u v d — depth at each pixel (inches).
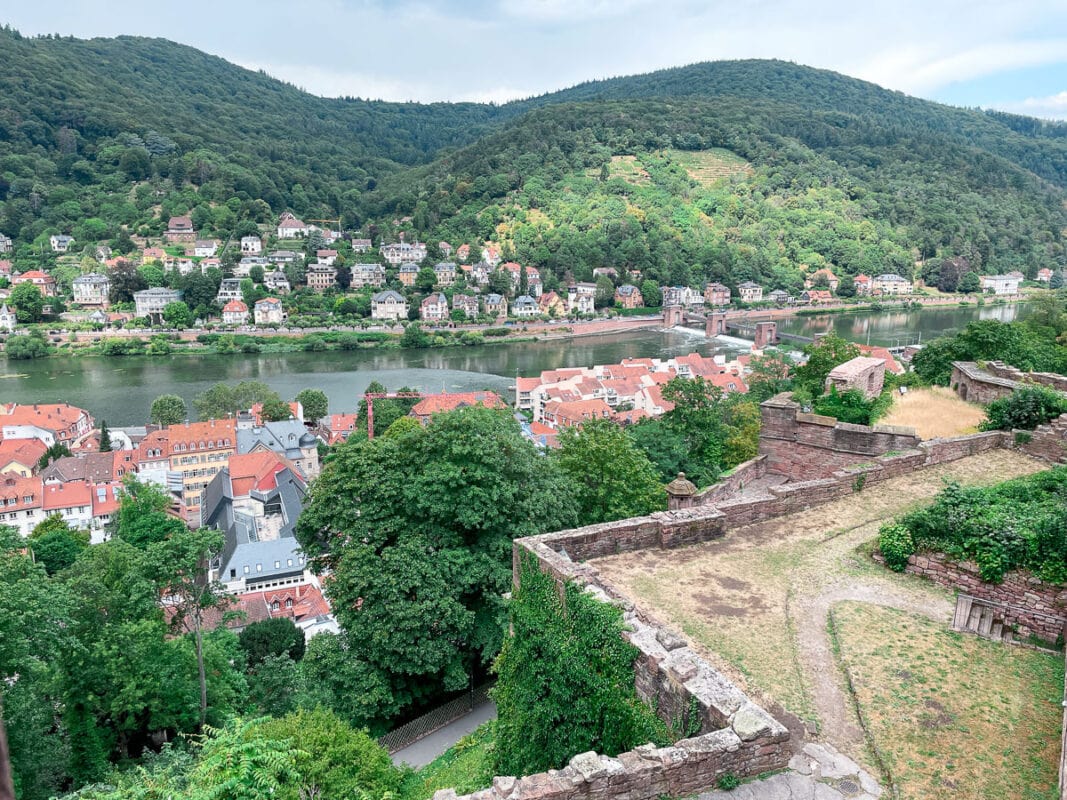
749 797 415.5
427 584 1062.4
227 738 535.2
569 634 574.6
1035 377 1496.1
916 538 686.5
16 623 990.4
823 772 435.8
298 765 776.9
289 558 2706.7
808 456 1275.8
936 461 1002.7
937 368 1784.0
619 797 403.9
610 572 678.5
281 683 1369.3
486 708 1149.7
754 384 3213.6
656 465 1716.3
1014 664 549.0
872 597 643.5
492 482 1112.2
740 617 602.9
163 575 1285.7
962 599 587.2
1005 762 447.5
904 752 453.7
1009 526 631.8
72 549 2677.2
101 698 1238.9
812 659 548.1
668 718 476.7
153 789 564.7
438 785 832.9
